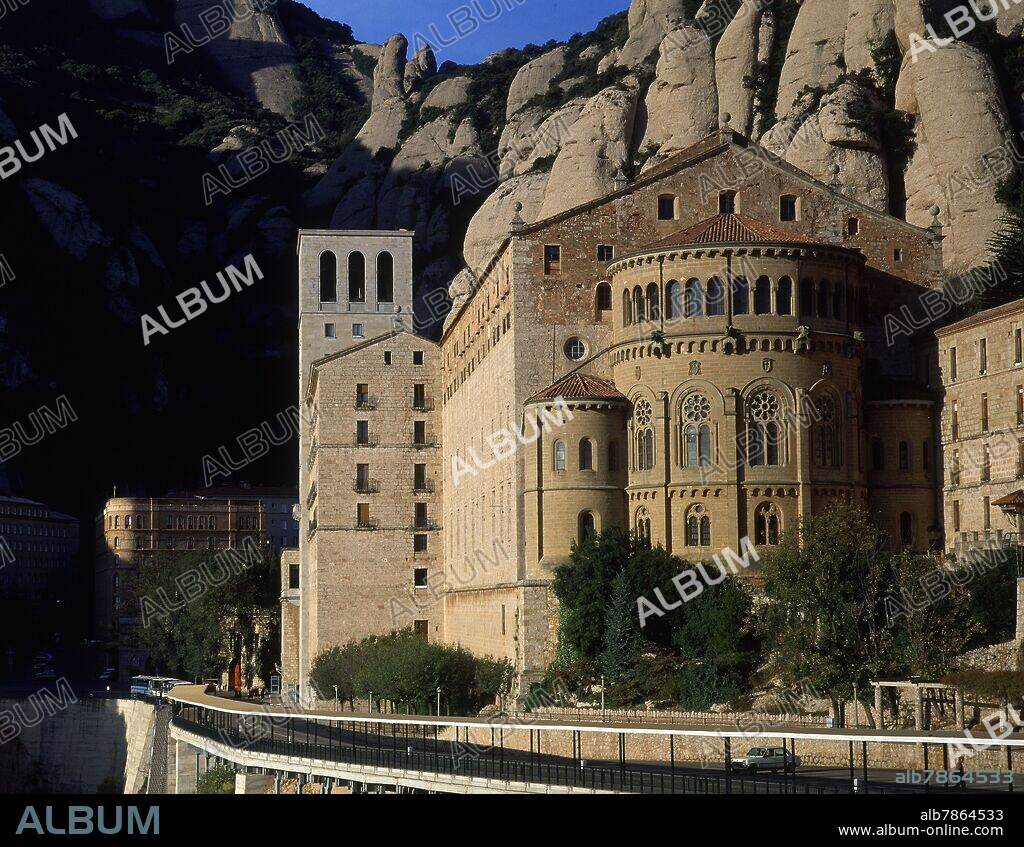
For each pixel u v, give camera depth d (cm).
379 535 15800
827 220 12350
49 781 17250
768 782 7462
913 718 8938
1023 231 13688
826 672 9169
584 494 11431
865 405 11656
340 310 17925
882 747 8731
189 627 19438
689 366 11150
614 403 11450
